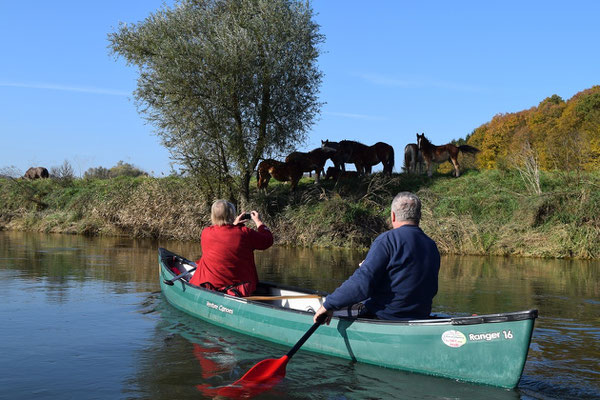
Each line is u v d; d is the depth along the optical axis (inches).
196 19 644.7
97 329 221.9
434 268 173.9
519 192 671.1
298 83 680.4
